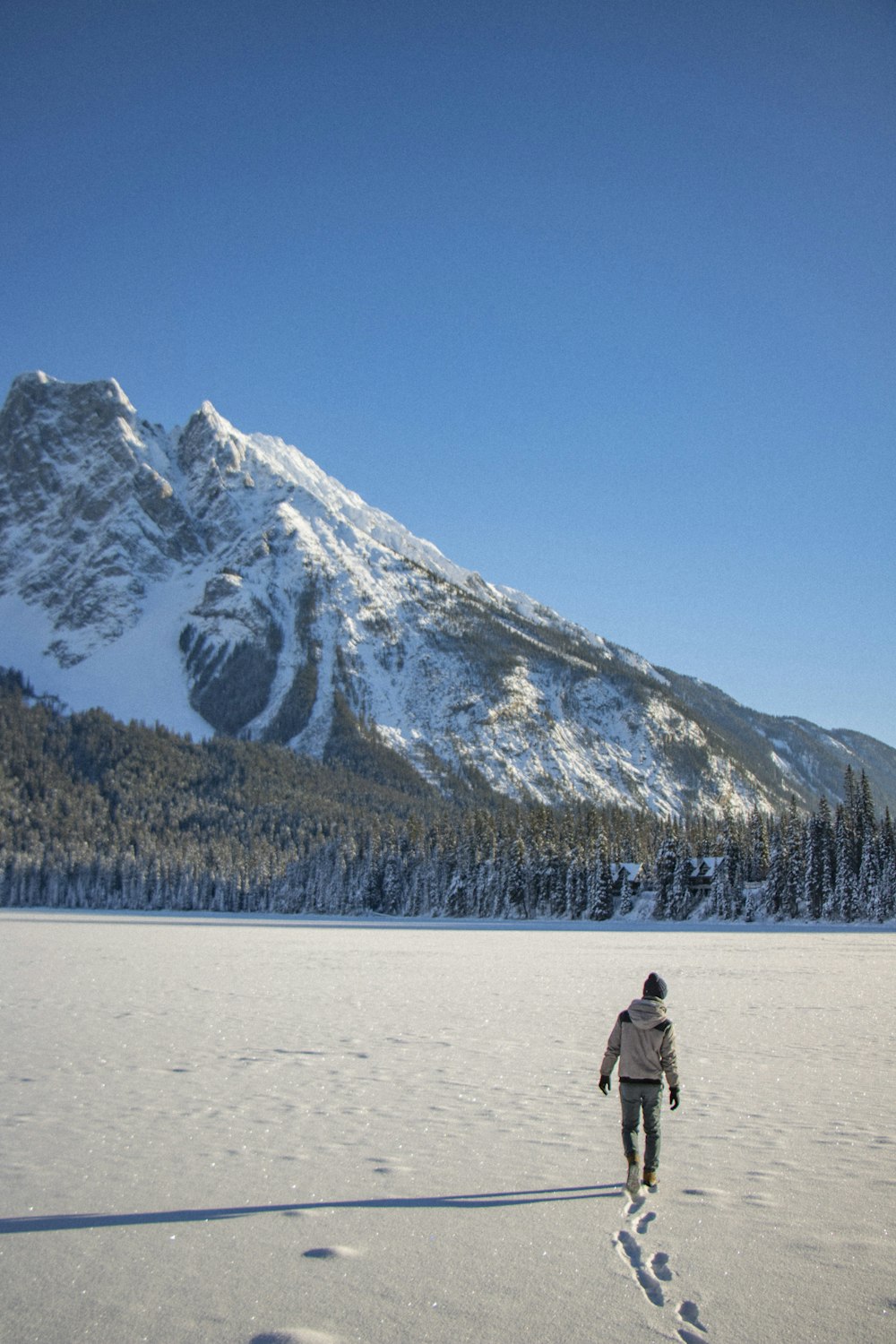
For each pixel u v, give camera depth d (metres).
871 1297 8.37
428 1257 9.25
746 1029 27.00
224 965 54.38
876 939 102.50
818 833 154.00
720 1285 8.62
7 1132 14.09
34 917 168.62
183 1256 9.23
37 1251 9.37
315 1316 7.91
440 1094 17.00
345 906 197.25
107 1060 20.39
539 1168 12.38
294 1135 14.00
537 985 42.47
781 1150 13.35
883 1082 18.47
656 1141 11.48
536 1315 7.96
